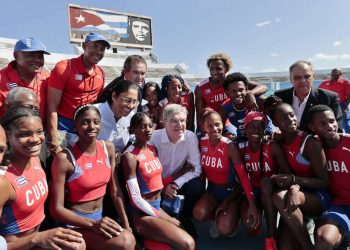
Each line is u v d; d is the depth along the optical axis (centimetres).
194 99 657
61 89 440
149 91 574
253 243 421
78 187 329
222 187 443
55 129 434
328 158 372
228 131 531
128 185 379
